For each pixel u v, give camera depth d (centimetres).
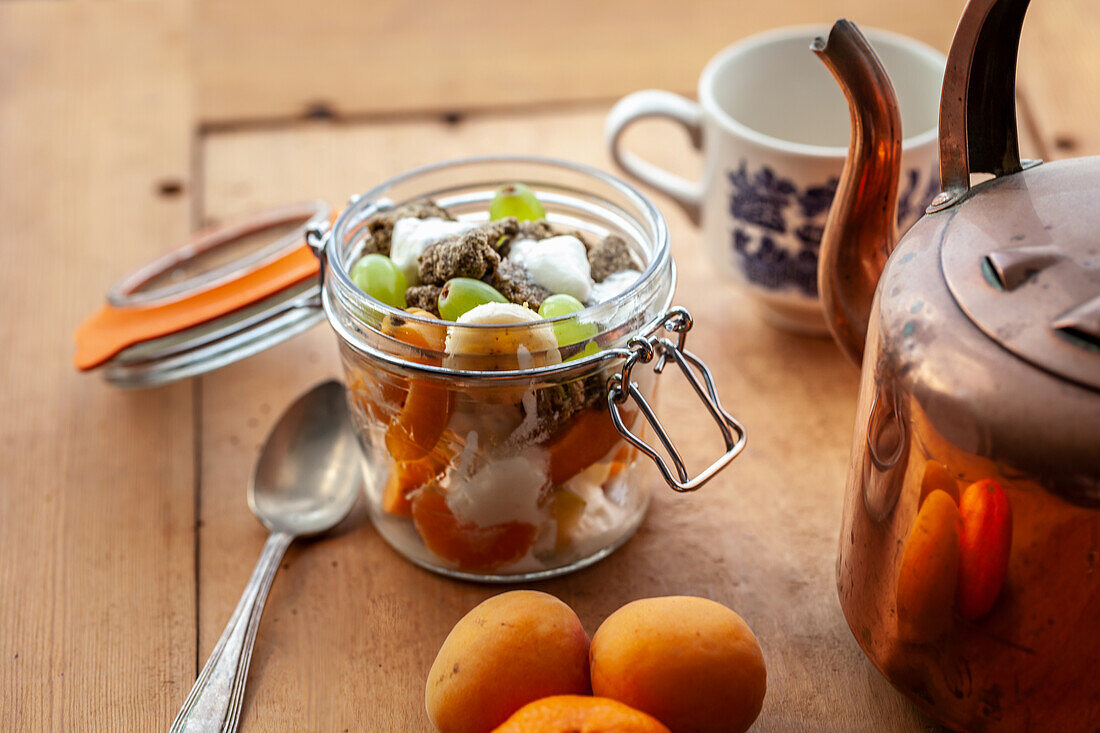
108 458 61
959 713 47
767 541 57
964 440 43
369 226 56
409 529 55
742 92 71
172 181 75
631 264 55
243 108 80
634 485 55
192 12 92
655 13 89
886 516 46
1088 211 44
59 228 72
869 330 47
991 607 44
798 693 51
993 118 47
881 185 50
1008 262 43
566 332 49
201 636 54
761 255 63
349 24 89
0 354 66
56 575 56
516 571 55
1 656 53
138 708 51
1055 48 81
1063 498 42
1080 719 45
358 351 51
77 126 79
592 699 45
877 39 68
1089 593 43
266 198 74
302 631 54
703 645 46
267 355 66
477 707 47
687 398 63
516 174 58
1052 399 42
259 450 61
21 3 93
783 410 62
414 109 80
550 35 87
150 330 61
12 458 61
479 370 49
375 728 50
